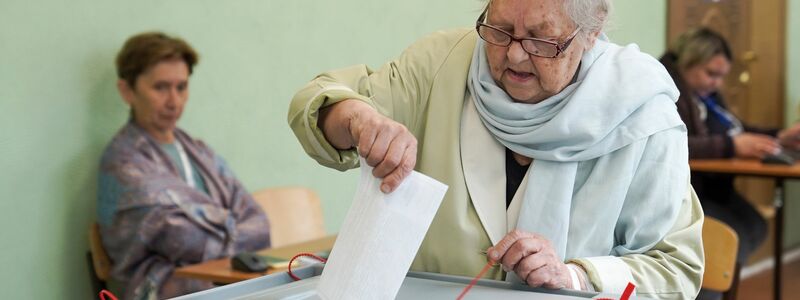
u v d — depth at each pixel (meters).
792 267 5.70
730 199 3.87
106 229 2.74
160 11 3.01
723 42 4.03
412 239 0.99
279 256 2.26
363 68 1.51
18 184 2.65
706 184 3.86
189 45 2.88
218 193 2.95
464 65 1.45
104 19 2.86
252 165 3.36
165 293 2.69
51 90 2.72
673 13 5.29
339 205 3.80
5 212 2.62
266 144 3.42
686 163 1.39
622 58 1.40
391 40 3.87
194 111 3.12
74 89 2.79
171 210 2.73
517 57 1.26
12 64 2.61
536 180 1.34
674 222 1.38
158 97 2.78
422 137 1.46
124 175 2.71
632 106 1.33
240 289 1.18
